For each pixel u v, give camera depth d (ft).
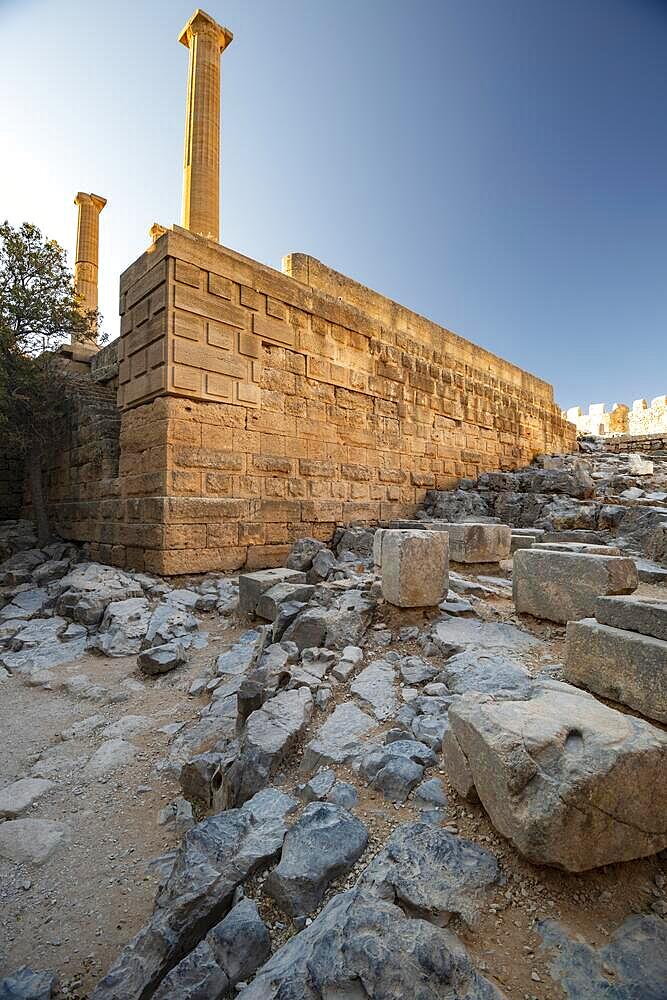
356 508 40.78
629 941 6.42
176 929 7.63
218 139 45.98
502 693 12.23
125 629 23.67
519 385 64.75
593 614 15.72
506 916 6.84
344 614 17.63
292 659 16.06
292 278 36.78
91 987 7.87
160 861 10.46
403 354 46.55
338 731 12.05
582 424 104.22
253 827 9.29
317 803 9.29
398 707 13.01
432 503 47.11
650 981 5.91
